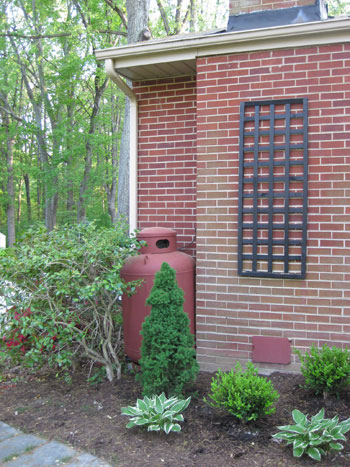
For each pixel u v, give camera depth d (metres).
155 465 2.59
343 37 3.70
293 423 3.03
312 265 3.87
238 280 4.10
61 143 16.34
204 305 4.20
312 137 3.84
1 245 11.85
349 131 3.74
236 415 2.93
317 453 2.56
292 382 3.75
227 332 4.14
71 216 21.98
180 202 4.95
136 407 3.21
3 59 15.85
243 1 4.29
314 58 3.81
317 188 3.83
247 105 3.98
